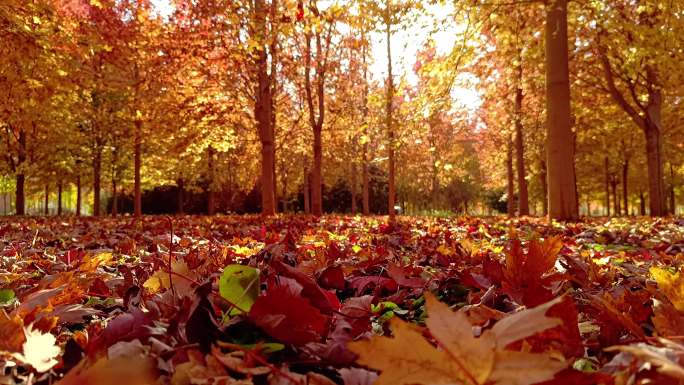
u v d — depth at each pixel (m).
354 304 1.78
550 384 0.83
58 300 1.90
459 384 0.79
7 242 5.84
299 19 10.41
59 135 27.31
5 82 12.10
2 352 1.07
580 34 16.41
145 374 0.93
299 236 6.00
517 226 9.23
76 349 1.17
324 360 1.21
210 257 3.51
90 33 12.89
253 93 18.58
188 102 18.05
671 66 12.13
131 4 17.05
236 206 49.66
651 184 19.11
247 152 26.73
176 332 1.29
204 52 16.91
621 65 14.21
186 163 32.88
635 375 0.87
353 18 9.94
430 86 11.41
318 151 22.03
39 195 46.84
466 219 11.89
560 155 10.99
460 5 10.43
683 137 27.08
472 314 1.48
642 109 19.02
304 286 1.64
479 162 56.44
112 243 5.72
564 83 11.02
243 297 1.40
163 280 2.04
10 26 10.18
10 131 27.97
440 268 3.18
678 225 9.52
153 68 17.06
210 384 0.96
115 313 1.96
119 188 40.94
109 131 29.81
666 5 10.78
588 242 5.84
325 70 21.59
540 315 0.88
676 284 1.44
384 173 52.75
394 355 0.82
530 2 10.84
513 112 23.59
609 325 1.38
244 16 11.45
